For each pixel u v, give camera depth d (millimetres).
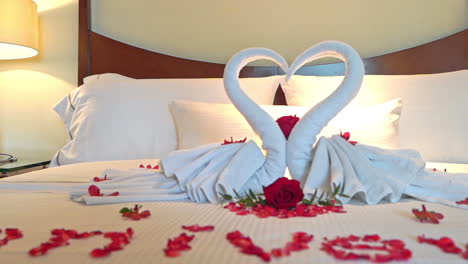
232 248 553
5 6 1913
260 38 2131
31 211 818
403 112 1616
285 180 838
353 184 896
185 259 513
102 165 1431
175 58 2150
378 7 2047
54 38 2219
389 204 883
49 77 2225
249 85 1828
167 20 2189
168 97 1740
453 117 1574
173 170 998
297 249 536
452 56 1951
